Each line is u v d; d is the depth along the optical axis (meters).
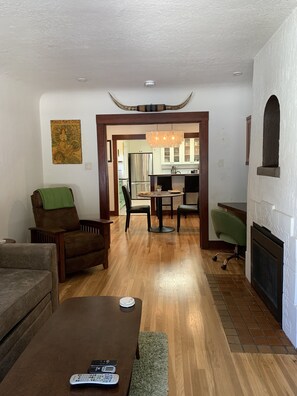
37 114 4.71
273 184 2.65
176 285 3.43
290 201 2.29
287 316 2.38
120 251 4.86
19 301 1.98
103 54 3.06
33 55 3.05
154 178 8.27
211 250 4.83
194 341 2.34
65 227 4.16
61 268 3.54
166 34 2.61
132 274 3.81
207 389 1.85
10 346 1.89
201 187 4.80
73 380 1.25
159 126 8.08
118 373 1.32
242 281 3.52
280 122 2.49
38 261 2.52
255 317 2.70
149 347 2.25
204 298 3.09
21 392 1.22
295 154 2.19
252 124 3.34
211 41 2.77
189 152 9.59
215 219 3.98
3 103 3.73
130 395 1.79
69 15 2.24
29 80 3.95
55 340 1.58
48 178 4.93
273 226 2.65
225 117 4.68
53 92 4.62
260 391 1.83
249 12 2.23
